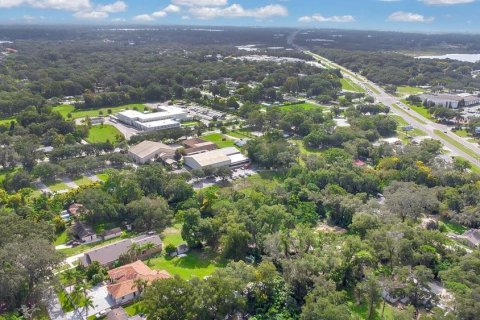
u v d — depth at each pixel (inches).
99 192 6515.8
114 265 5305.1
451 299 4360.2
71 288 4820.4
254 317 4426.7
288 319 4389.8
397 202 6432.1
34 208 6451.8
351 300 4744.1
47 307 4466.0
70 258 5467.5
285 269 4808.1
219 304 4229.8
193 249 5812.0
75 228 6107.3
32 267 4330.7
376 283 4426.7
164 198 7062.0
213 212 6378.0
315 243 5305.1
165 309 3895.2
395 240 5088.6
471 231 6156.5
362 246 4921.3
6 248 4360.2
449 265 4968.0
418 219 6555.1
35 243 4520.2
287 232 5654.5
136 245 5447.8
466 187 7052.2
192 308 3973.9
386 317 4471.0
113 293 4623.5
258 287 4675.2
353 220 5900.6
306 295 4512.8
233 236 5408.5
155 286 4124.0
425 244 5270.7
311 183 7421.3
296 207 6717.5
